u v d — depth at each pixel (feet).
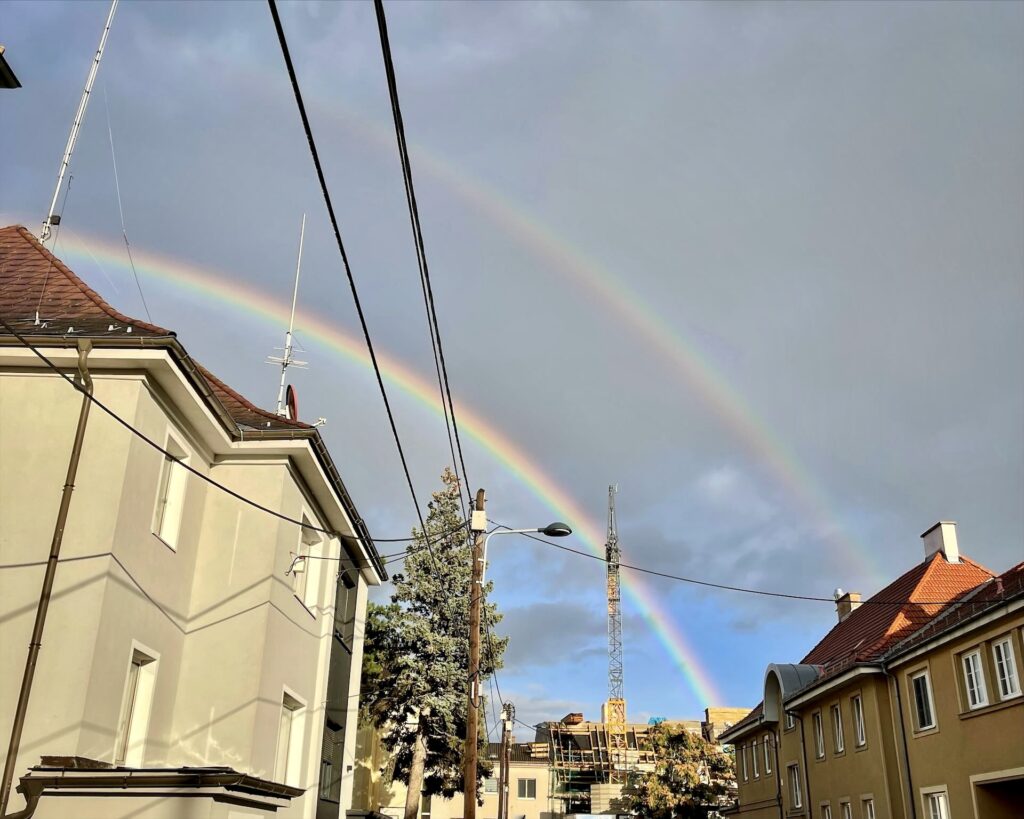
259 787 43.68
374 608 138.51
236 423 62.13
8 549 46.19
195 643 56.80
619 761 285.64
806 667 112.06
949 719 72.95
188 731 54.80
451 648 130.52
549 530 65.36
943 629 72.74
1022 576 73.26
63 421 48.73
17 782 42.22
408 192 30.60
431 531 139.74
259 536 59.41
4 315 53.26
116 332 49.62
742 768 144.97
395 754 138.62
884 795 81.97
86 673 43.98
